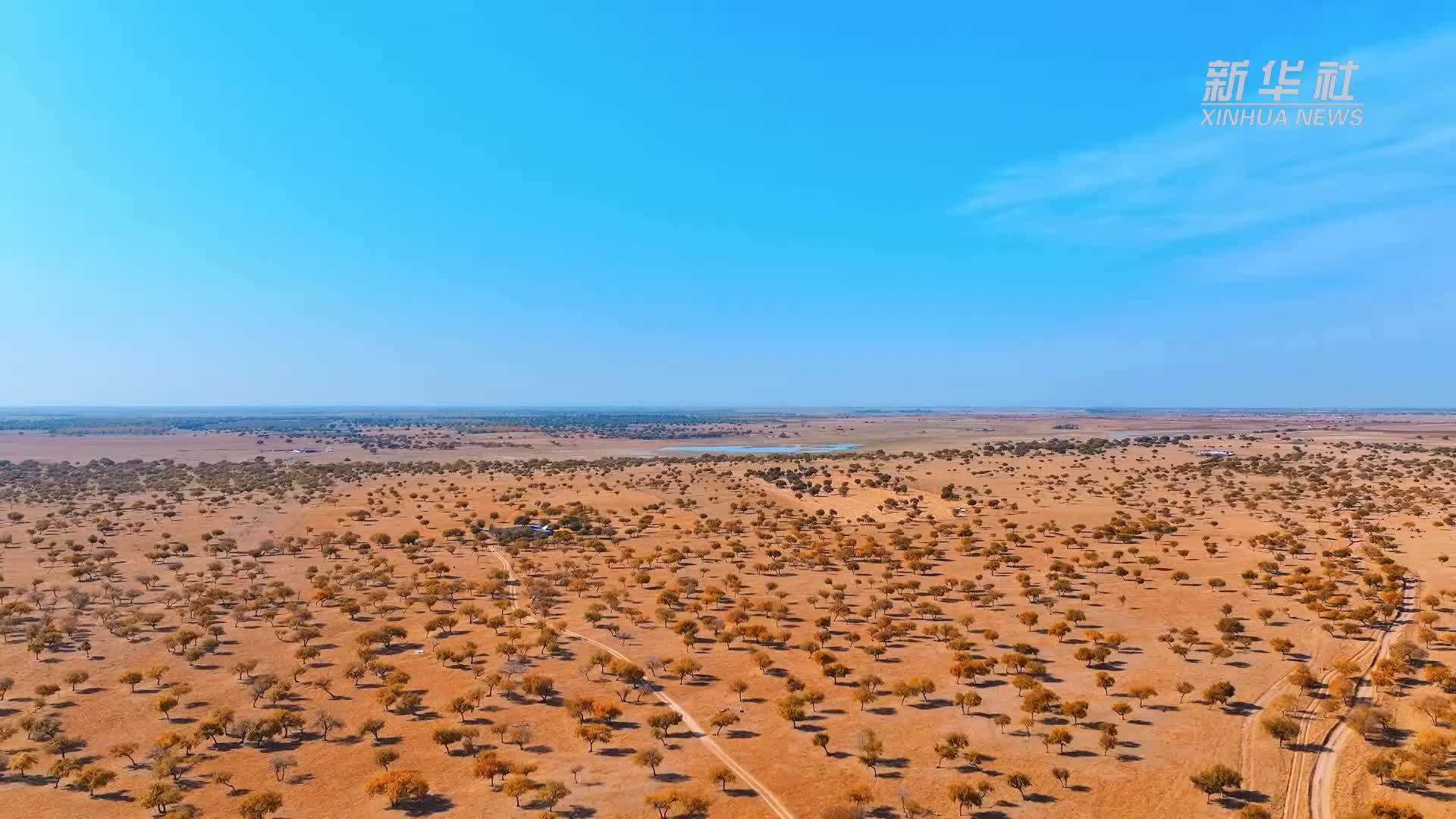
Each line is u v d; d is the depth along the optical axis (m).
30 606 97.06
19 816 50.50
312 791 53.31
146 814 50.75
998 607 97.44
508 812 50.03
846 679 73.31
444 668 77.56
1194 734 60.06
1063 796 51.50
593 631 90.00
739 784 53.56
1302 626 85.56
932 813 49.59
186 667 78.44
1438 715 59.94
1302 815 49.00
